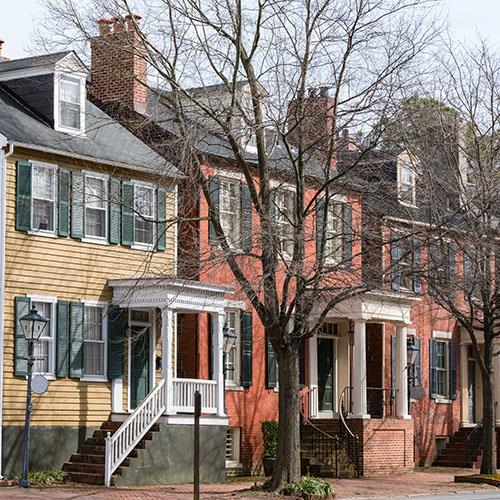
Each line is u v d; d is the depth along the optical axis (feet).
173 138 111.45
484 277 114.52
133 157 110.42
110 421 105.40
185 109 103.50
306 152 100.27
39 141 102.12
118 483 98.78
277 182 120.06
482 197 111.34
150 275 109.19
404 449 128.06
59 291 102.73
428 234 99.14
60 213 103.30
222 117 98.84
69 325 103.09
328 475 118.01
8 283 98.68
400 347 130.31
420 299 138.21
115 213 107.96
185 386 107.14
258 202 94.53
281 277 120.88
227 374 119.44
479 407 155.12
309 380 127.24
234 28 92.53
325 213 94.94
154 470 102.32
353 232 98.12
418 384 142.61
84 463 100.94
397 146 109.70
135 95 118.11
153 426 103.91
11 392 98.07
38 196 102.17
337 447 119.34
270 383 123.13
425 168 110.52
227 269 117.80
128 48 99.35
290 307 94.27
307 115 92.89
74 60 107.65
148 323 111.55
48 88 106.63
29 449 98.84
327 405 131.85
